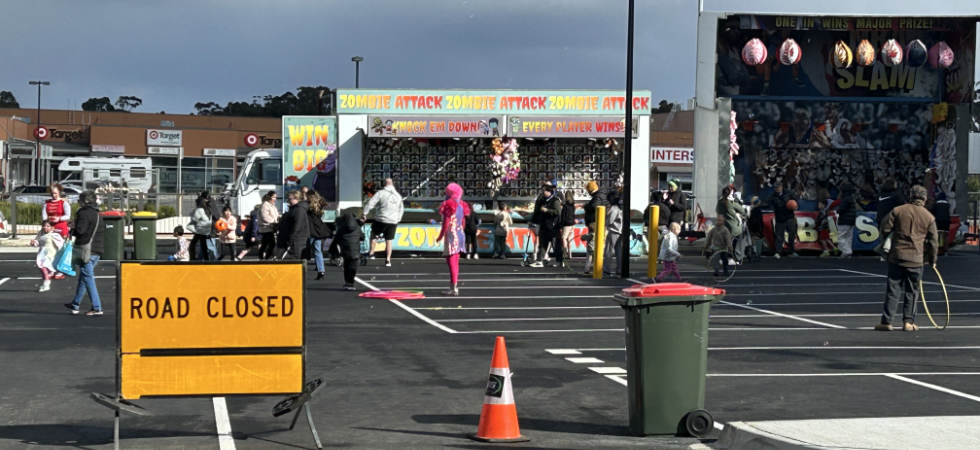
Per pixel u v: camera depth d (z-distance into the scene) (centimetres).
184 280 713
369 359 1105
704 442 739
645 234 2644
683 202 2567
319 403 875
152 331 709
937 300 1750
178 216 3734
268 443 732
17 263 2417
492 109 2764
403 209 2544
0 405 863
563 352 1158
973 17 2822
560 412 839
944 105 2905
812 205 2927
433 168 2916
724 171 2759
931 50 2869
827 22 2825
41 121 7644
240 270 719
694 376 753
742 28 2833
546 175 2931
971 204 3356
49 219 1828
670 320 749
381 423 798
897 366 1065
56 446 724
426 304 1645
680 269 2358
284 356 722
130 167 5238
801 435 704
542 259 2425
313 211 2067
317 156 2784
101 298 1712
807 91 2942
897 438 698
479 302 1683
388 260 2417
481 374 1015
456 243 1769
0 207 3647
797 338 1280
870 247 2764
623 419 813
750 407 852
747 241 2545
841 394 910
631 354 757
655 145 7475
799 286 2000
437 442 736
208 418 819
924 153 2972
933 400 882
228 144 7556
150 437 751
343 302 1664
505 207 2678
